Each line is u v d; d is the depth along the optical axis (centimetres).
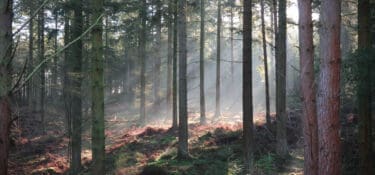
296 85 2686
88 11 1241
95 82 775
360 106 949
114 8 1278
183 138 1677
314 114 689
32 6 585
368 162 951
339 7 663
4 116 283
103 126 778
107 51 1756
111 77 3366
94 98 769
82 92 1343
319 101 670
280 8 1561
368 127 948
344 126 1526
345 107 1720
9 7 296
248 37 1234
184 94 1698
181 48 1720
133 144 2028
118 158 1709
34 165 1795
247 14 1234
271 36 2275
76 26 1341
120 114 3148
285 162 1462
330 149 655
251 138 1259
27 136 2258
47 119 2555
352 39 1866
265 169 1366
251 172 1266
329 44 660
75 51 1381
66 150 2044
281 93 1559
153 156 1767
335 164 655
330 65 659
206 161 1555
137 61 3581
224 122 2473
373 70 852
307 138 686
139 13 2267
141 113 2675
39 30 2147
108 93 3881
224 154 1611
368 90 885
